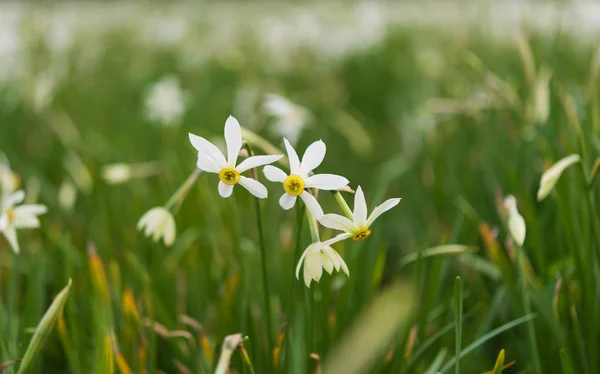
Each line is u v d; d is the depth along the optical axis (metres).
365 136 2.11
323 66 3.26
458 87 2.19
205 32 4.01
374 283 1.13
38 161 1.92
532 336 1.06
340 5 4.05
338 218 0.95
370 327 0.83
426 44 3.33
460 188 1.57
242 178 0.94
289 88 2.88
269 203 1.48
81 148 1.91
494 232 1.13
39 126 2.12
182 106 1.95
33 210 1.09
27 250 1.37
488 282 1.28
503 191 1.42
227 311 1.17
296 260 1.01
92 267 1.09
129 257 1.21
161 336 1.21
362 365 0.83
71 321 1.10
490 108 1.69
